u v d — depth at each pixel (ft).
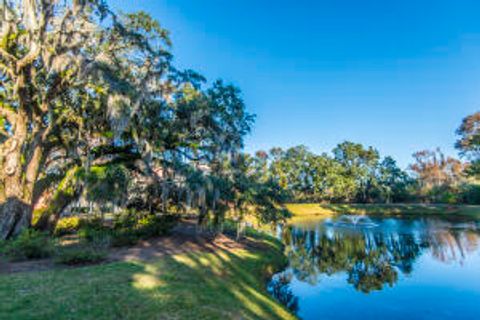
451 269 39.27
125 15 36.37
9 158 31.01
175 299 16.46
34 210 37.37
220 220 45.11
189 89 43.11
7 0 29.81
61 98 36.47
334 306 26.63
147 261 25.57
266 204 48.34
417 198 157.58
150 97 38.75
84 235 32.50
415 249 53.31
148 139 40.83
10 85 35.91
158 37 39.06
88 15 32.22
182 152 47.03
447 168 181.68
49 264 22.29
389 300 28.12
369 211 136.36
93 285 17.20
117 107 31.63
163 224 43.29
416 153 200.34
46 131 34.42
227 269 27.96
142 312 14.16
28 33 29.07
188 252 31.83
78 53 30.09
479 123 112.78
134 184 44.93
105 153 40.86
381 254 49.83
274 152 187.83
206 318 14.53
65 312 13.14
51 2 28.76
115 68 34.27
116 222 39.58
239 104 49.78
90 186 33.68
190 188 40.75
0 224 29.17
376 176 171.83
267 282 30.99
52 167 44.39
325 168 166.30
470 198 133.39
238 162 51.85
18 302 13.79
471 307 26.23
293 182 173.58
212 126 46.37
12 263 22.34
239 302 18.95
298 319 20.38
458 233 70.74
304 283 33.37
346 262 44.24
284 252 48.21
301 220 112.37
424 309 26.02
